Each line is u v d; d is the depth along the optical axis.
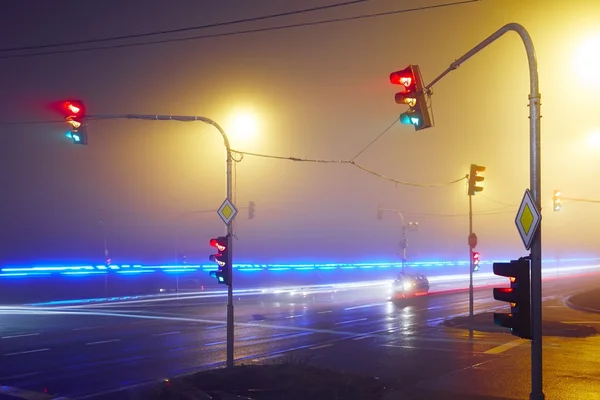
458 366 16.73
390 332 25.22
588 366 16.16
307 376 13.84
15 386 14.54
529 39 9.33
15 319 30.84
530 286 9.38
